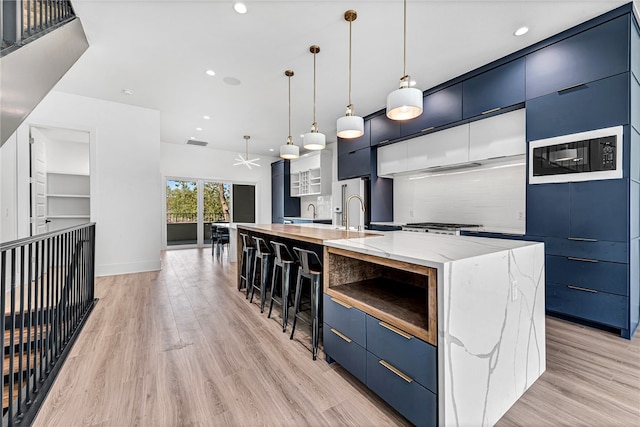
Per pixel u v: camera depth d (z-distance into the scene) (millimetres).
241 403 1618
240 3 2309
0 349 1377
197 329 2605
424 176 4719
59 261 2344
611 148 2346
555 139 2678
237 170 8383
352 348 1759
